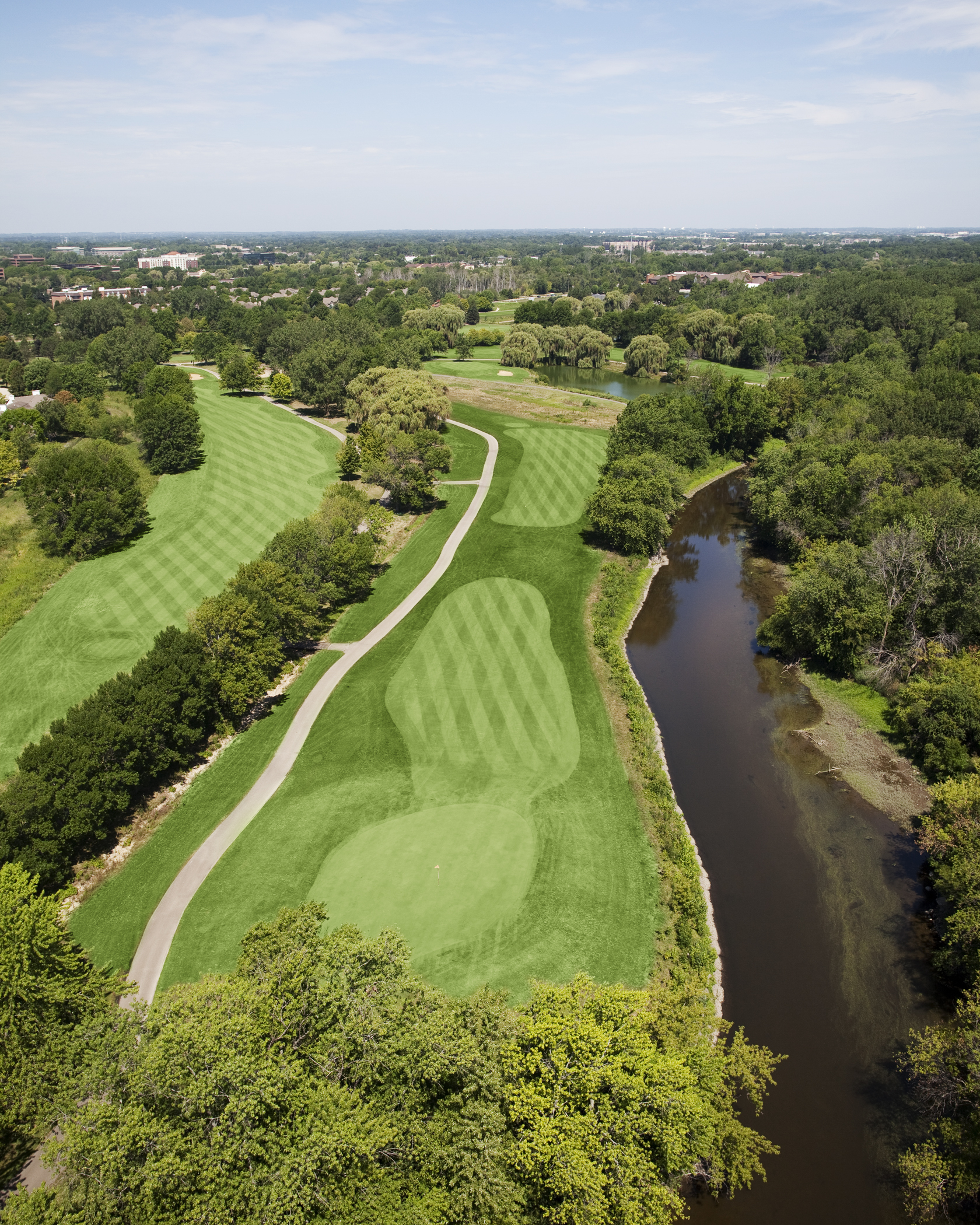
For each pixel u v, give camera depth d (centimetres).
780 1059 3062
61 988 3131
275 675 6606
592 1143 2303
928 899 4384
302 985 2833
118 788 4859
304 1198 2228
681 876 4406
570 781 5253
